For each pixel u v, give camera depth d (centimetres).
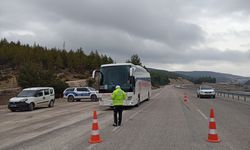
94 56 11462
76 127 1289
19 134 1149
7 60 8644
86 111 2181
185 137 984
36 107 2642
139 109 2184
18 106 2353
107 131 1136
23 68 4347
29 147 866
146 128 1202
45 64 9362
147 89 3266
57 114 2002
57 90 4656
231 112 1891
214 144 865
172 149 798
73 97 3766
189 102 3016
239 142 898
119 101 1305
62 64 10125
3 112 2352
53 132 1156
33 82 4225
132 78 2189
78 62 10462
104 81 2191
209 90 3947
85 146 855
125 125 1302
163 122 1391
